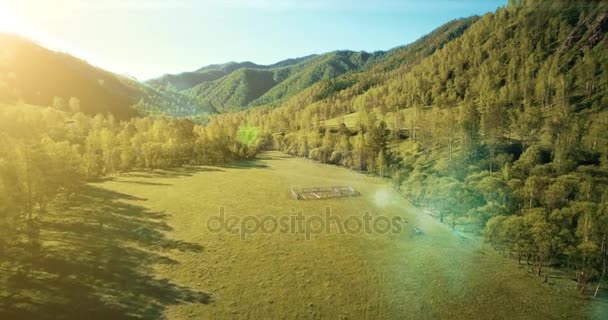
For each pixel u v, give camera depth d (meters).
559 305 41.75
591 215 48.38
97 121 140.50
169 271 45.59
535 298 43.06
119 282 41.59
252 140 173.50
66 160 74.19
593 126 88.31
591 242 44.84
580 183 65.00
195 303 38.88
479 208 61.34
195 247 53.78
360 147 124.12
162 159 122.12
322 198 85.62
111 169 108.69
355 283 45.41
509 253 53.97
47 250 47.66
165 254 50.62
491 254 54.84
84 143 114.94
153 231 59.31
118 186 91.44
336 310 39.66
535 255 49.62
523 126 94.62
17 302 35.16
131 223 62.28
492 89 146.25
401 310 40.19
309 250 54.94
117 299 38.03
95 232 56.41
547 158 84.56
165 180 102.38
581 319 39.31
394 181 95.25
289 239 59.19
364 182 105.81
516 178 74.19
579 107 115.75
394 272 48.69
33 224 55.22
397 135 133.50
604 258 43.81
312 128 169.62
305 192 91.00
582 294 43.97
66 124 140.75
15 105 162.12
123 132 122.88
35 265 42.97
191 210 72.69
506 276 48.06
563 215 53.00
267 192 90.88
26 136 104.19
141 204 75.06
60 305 35.69
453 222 65.38
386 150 120.94
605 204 52.06
